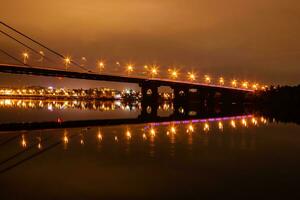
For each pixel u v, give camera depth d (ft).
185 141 147.43
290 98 597.11
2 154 118.52
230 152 122.11
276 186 82.02
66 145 136.77
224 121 249.55
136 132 179.01
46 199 74.28
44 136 163.73
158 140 150.00
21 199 74.23
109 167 99.60
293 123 231.09
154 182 85.40
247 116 306.76
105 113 342.85
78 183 84.33
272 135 167.84
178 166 100.99
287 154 118.32
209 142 144.77
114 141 147.02
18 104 515.09
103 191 79.05
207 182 85.40
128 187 81.66
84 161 107.04
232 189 80.18
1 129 194.18
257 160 108.68
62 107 448.24
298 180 86.43
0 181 85.71
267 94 633.20
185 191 79.10
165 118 282.77
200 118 281.95
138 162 105.60
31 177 89.30
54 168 98.27
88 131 183.83
